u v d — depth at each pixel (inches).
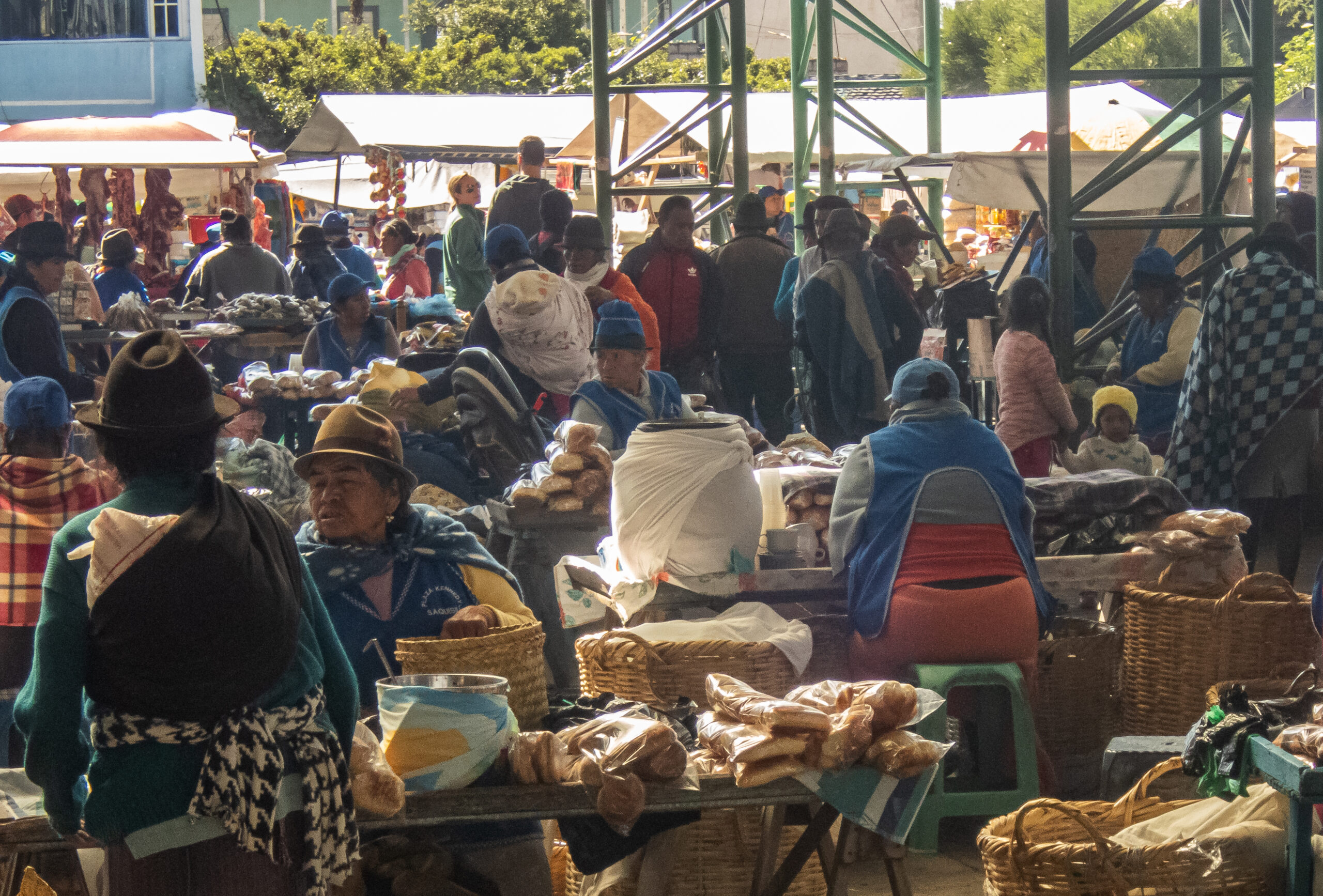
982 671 171.9
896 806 122.8
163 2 1059.9
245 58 1416.1
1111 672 195.0
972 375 354.3
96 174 703.7
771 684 171.5
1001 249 681.6
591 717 146.1
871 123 571.5
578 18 1681.8
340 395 344.2
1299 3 1486.2
